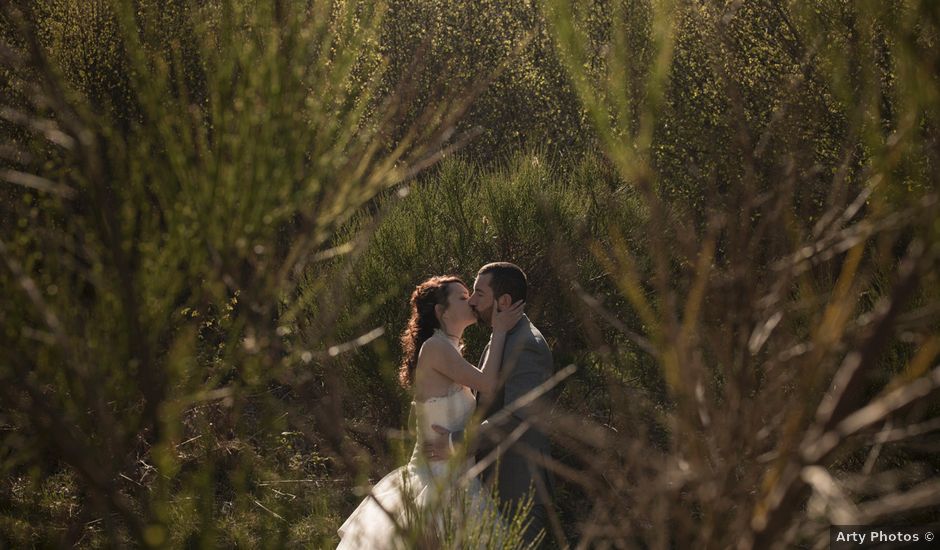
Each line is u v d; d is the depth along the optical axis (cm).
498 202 514
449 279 361
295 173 143
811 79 247
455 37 778
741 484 113
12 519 248
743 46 429
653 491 125
